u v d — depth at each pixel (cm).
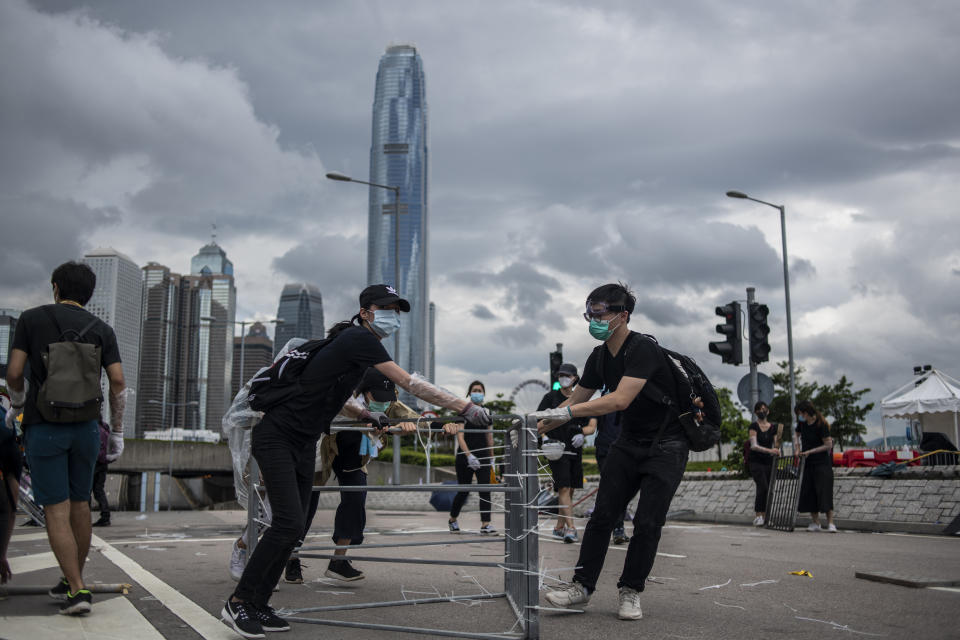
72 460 404
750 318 1350
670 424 419
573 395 464
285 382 365
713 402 422
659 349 422
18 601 427
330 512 1565
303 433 364
